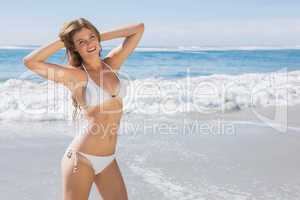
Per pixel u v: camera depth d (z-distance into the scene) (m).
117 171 3.35
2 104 9.42
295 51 31.77
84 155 3.13
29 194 4.63
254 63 24.23
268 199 4.53
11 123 8.23
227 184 4.97
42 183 4.98
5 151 6.22
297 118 8.77
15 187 4.81
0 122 8.31
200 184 4.97
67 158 3.19
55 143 6.77
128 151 6.30
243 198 4.55
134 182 5.00
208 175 5.28
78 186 3.15
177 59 23.59
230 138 7.12
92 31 3.10
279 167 5.62
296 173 5.38
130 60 22.30
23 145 6.60
